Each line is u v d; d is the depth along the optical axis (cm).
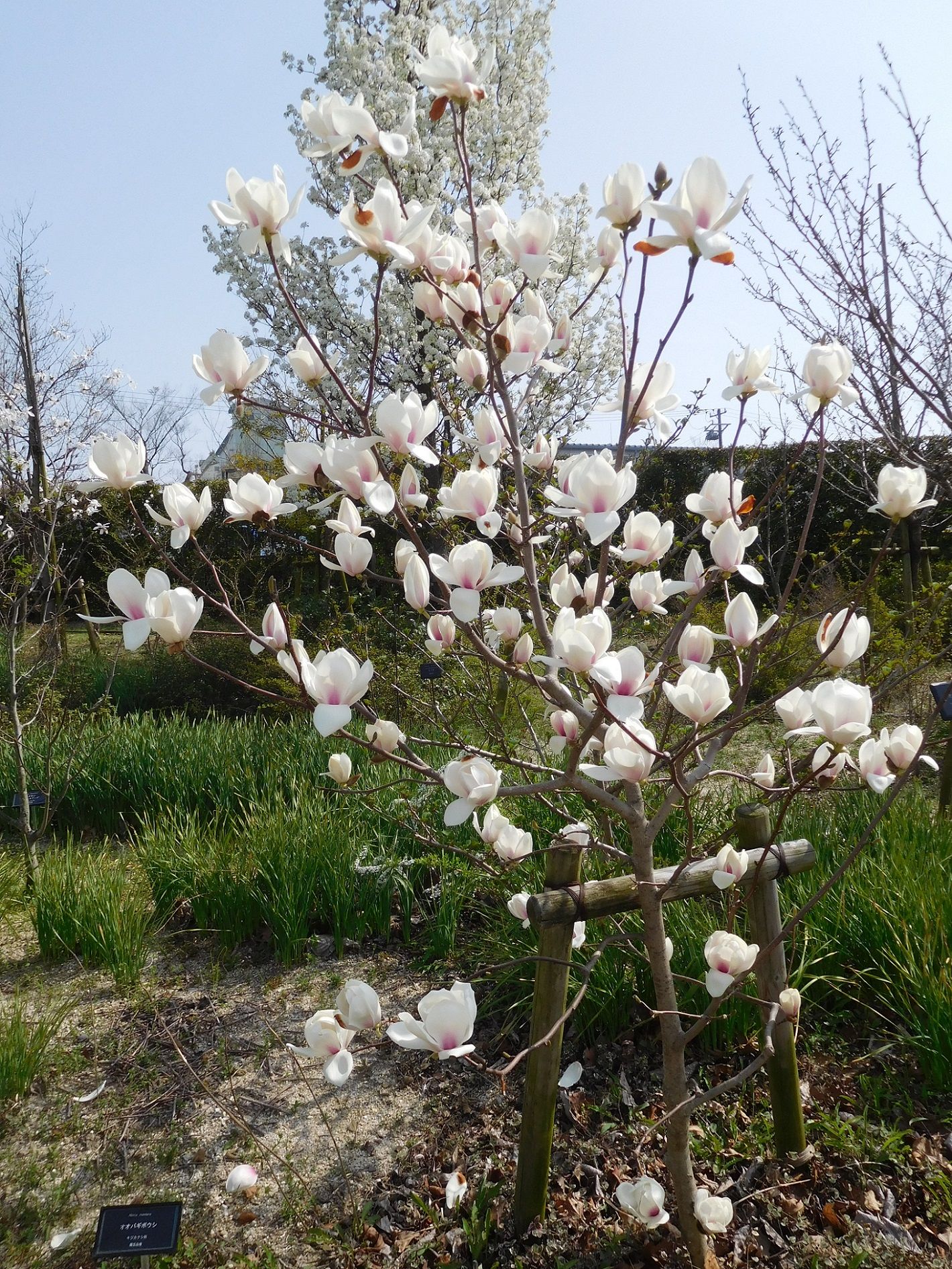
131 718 603
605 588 189
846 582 766
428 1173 238
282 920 339
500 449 171
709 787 431
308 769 471
